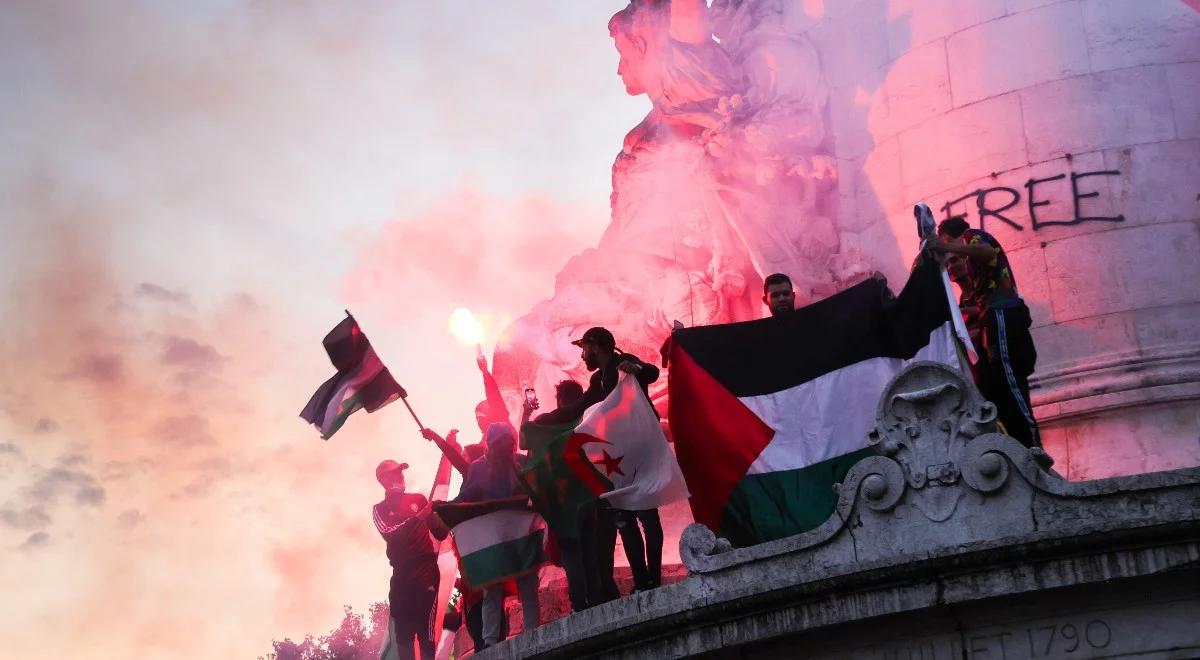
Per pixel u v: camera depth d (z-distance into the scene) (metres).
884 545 11.79
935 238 13.39
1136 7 18.92
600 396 14.39
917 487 11.77
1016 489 11.45
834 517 12.00
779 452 13.60
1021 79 18.92
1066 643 10.99
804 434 13.59
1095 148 18.31
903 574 11.30
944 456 11.76
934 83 19.44
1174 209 17.94
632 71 21.30
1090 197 18.09
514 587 15.66
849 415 13.48
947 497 11.67
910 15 19.94
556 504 14.20
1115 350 17.33
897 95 19.69
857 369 13.59
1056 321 17.69
